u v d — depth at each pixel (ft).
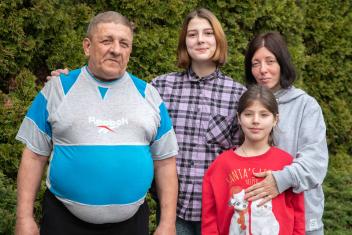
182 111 10.34
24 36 14.02
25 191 8.55
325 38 20.92
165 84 10.66
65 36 14.65
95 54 8.45
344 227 16.81
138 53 15.79
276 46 10.43
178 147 10.03
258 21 18.45
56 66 14.75
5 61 13.78
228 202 9.52
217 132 10.15
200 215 10.14
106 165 8.22
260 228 9.21
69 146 8.30
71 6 15.15
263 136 9.66
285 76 10.50
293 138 10.00
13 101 13.94
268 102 9.56
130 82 8.76
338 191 18.15
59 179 8.36
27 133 8.57
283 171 9.31
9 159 13.69
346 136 21.38
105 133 8.29
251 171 9.51
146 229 9.12
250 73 11.00
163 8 16.11
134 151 8.41
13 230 11.66
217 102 10.30
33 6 14.05
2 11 13.64
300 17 19.08
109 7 15.84
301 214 9.56
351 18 21.20
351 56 21.63
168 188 9.20
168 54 16.11
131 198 8.51
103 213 8.39
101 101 8.43
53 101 8.43
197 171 10.13
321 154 9.76
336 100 21.20
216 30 10.31
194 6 16.83
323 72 20.84
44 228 8.70
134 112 8.50
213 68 10.57
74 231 8.55
